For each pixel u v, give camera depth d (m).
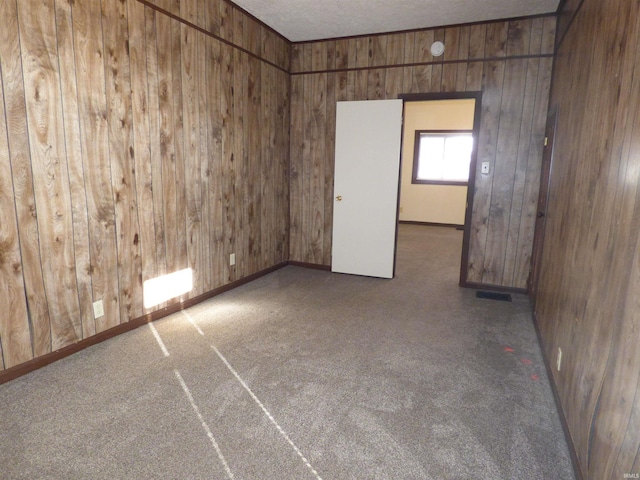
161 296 3.28
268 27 4.29
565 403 2.00
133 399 2.15
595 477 1.45
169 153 3.19
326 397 2.22
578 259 2.03
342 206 4.80
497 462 1.76
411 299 3.96
